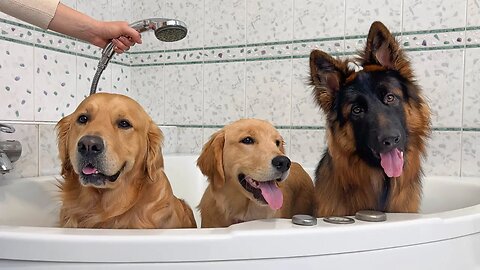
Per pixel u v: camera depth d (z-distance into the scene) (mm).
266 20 2459
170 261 792
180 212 1417
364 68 1477
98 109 1217
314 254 836
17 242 805
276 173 1301
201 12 2633
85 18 1482
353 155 1449
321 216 1519
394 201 1444
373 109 1371
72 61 2301
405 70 1456
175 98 2744
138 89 2852
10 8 1298
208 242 797
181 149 2744
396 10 2176
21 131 1772
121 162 1190
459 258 976
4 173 1593
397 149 1375
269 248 819
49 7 1373
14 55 1932
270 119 2473
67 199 1331
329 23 2309
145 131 1314
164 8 2740
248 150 1368
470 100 2041
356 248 860
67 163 1320
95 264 788
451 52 2072
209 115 2645
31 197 1665
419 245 917
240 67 2541
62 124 1345
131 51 2844
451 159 2090
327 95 1518
